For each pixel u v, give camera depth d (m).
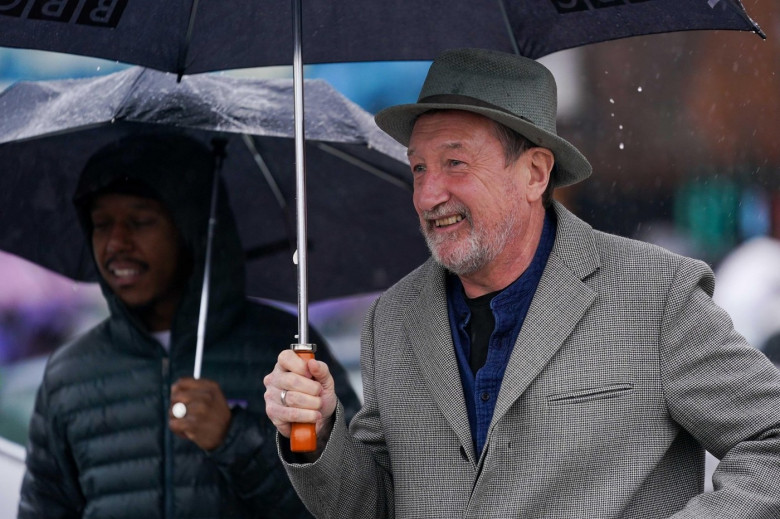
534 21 4.45
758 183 9.88
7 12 4.27
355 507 4.19
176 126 5.84
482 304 4.19
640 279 4.04
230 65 4.83
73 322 7.39
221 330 6.18
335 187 6.36
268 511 5.96
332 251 6.57
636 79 9.91
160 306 6.16
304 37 4.74
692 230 9.89
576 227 4.20
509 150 4.05
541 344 3.98
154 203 6.14
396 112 4.15
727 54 9.98
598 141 9.90
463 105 3.96
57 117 5.82
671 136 9.92
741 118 9.92
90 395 6.13
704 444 3.94
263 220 6.48
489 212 4.02
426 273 4.38
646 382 3.93
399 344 4.30
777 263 9.75
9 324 7.32
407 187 6.32
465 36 4.63
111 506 6.02
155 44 4.71
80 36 4.52
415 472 4.12
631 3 4.27
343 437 4.06
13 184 6.23
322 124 5.85
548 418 3.93
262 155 6.27
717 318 3.95
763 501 3.71
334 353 7.02
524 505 3.90
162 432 6.06
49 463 6.18
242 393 6.12
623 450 3.90
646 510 3.93
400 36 4.69
